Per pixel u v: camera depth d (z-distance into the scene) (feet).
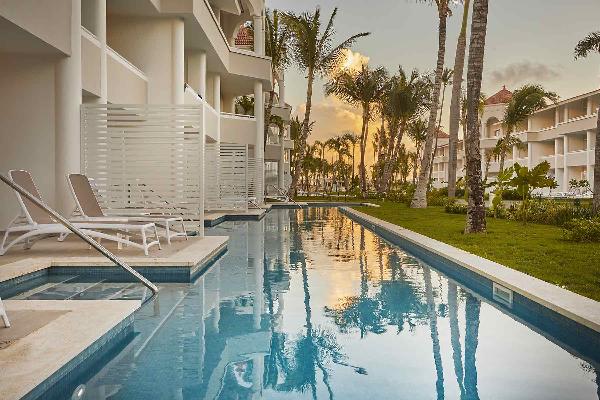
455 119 99.86
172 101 56.18
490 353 14.85
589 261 28.19
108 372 13.06
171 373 13.00
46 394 10.98
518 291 19.99
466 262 26.25
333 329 17.13
